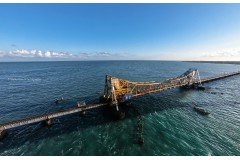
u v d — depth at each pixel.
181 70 152.88
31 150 22.88
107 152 22.52
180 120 33.62
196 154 22.31
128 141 25.34
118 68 167.75
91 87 63.78
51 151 22.69
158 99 48.97
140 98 49.31
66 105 42.09
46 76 99.12
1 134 25.52
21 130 28.62
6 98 48.44
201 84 73.94
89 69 154.38
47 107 40.59
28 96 50.66
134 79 87.38
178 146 24.22
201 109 38.66
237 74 116.62
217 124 31.95
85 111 36.69
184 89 64.31
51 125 30.58
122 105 40.72
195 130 29.33
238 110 40.34
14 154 21.95
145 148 23.52
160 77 95.88
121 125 30.77
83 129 29.06
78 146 23.89
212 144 24.95
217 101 48.03
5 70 152.50
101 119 33.38
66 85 68.25
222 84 77.06
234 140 26.20
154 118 34.38
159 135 27.31
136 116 35.19
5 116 34.94
